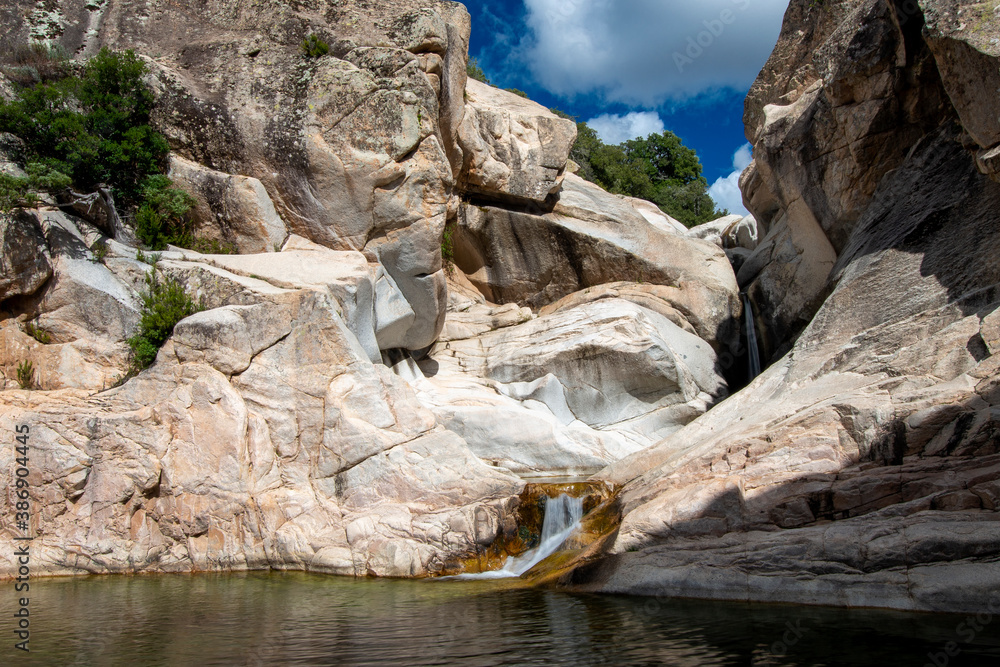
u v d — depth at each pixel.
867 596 10.09
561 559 13.60
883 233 17.89
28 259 16.38
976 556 9.73
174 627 9.93
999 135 14.00
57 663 8.24
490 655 8.30
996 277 14.25
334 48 19.69
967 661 7.60
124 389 15.73
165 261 17.53
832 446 12.40
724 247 36.19
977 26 13.95
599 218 24.28
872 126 19.53
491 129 23.17
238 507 15.19
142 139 18.92
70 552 14.70
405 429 16.09
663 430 21.05
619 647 8.48
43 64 19.17
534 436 18.91
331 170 19.12
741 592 10.88
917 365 13.34
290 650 8.67
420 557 14.19
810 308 21.52
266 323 16.14
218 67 19.88
